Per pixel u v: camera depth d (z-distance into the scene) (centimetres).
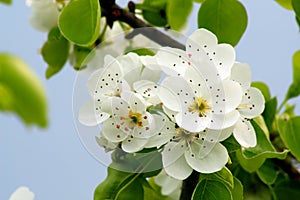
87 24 45
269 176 50
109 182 45
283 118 52
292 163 52
